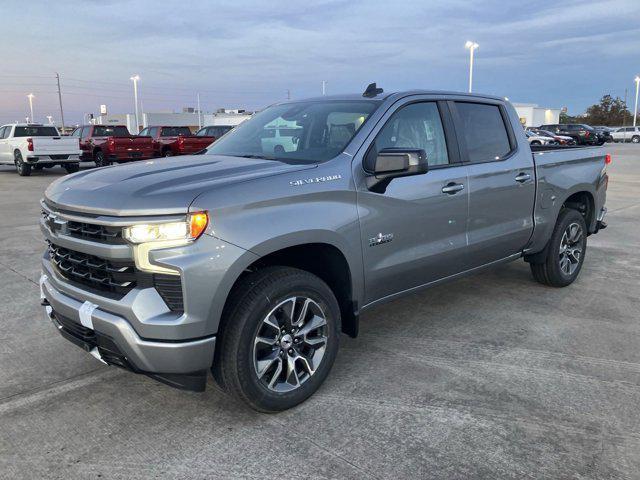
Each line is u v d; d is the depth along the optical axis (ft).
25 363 13.04
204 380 9.85
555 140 124.57
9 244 25.52
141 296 9.20
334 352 11.45
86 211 9.69
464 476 8.86
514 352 13.62
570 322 15.69
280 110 14.83
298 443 9.77
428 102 13.93
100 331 9.61
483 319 15.90
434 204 13.25
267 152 12.92
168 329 9.09
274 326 10.31
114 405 11.13
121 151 73.67
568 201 19.39
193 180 10.02
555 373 12.48
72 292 10.25
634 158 95.30
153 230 9.03
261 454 9.45
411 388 11.76
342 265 11.59
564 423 10.40
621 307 16.98
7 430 10.21
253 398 10.18
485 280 19.85
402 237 12.62
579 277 20.38
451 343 14.17
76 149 67.41
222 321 9.92
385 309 16.75
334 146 12.12
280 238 10.03
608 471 9.00
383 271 12.32
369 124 12.30
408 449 9.57
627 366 12.85
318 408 10.94
